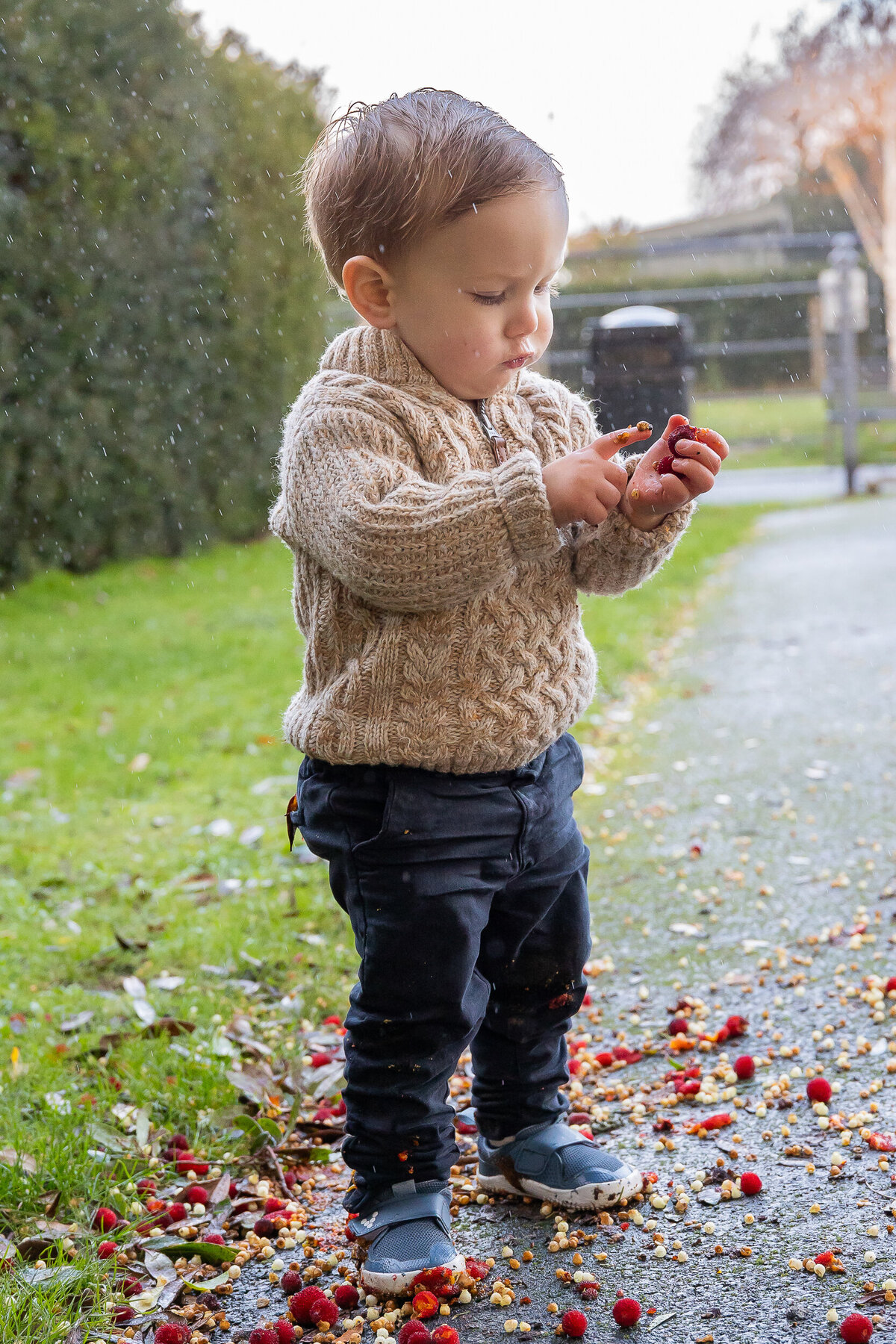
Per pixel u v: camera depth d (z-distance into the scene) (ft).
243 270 36.27
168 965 10.83
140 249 32.60
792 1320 5.65
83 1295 6.31
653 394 39.37
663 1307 5.87
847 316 41.63
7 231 28.76
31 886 12.93
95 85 30.71
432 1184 6.41
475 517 5.52
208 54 35.24
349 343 6.40
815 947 10.02
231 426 37.45
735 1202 6.66
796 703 17.63
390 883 5.97
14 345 29.71
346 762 6.03
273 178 37.32
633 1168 6.95
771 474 47.09
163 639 25.29
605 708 18.43
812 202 92.17
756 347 40.98
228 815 14.70
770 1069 8.16
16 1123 7.90
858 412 48.06
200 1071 8.69
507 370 6.18
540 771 6.40
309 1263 6.66
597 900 11.59
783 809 13.39
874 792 13.62
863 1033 8.48
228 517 37.73
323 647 6.19
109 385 32.19
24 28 28.68
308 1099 8.49
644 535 6.23
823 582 26.48
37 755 17.58
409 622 5.94
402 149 5.81
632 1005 9.46
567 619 6.40
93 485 32.24
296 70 38.52
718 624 23.62
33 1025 9.64
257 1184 7.49
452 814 5.99
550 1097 7.01
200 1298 6.40
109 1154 7.65
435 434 6.05
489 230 5.77
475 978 6.41
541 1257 6.43
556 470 5.72
